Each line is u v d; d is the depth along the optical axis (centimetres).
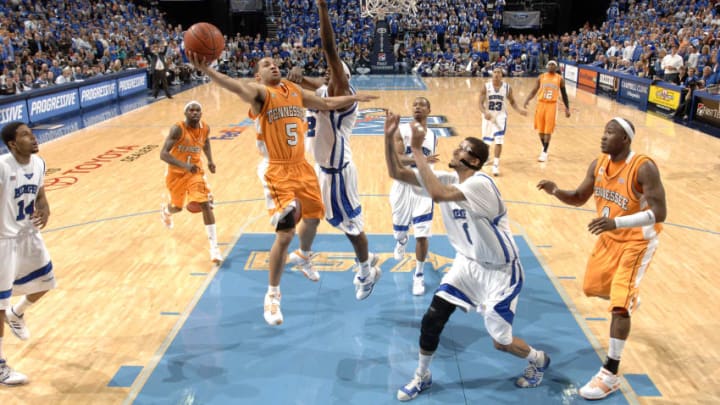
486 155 380
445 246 679
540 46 2805
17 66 1667
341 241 690
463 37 2786
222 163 1070
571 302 544
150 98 1969
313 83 527
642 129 1348
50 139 1277
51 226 748
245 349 468
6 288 416
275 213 439
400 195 566
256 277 600
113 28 2406
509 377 430
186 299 554
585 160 1086
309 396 407
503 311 384
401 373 435
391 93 2019
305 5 2988
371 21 2867
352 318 517
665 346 470
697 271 610
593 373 434
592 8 3203
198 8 3198
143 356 458
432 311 393
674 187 905
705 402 399
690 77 1486
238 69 2695
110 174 997
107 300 552
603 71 2039
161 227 746
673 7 2405
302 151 451
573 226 742
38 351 465
